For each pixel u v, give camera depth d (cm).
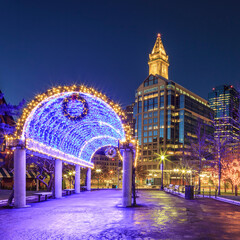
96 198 2267
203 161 4256
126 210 1408
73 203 1797
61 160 2303
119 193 3088
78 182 3106
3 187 3934
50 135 2002
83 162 3142
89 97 1631
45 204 1728
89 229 899
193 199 2238
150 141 14162
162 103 14138
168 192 3466
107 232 854
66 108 1745
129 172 1576
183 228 926
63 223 1011
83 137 2661
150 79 14838
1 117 2695
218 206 1680
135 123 15050
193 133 14238
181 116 13825
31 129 1648
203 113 15350
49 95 1565
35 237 789
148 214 1259
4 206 1535
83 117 1781
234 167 3097
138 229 902
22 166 1541
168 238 780
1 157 3328
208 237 798
